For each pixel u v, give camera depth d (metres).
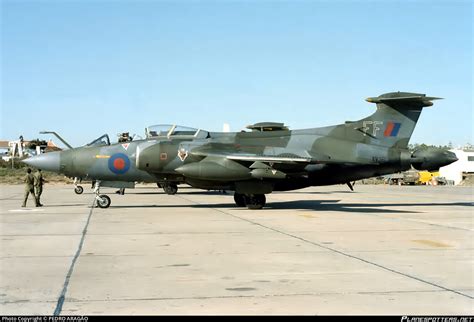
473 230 13.05
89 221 14.83
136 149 18.83
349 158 19.36
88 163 18.86
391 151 19.69
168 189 29.42
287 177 19.22
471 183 70.56
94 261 8.70
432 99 19.23
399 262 8.70
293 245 10.47
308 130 20.30
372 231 12.75
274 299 6.33
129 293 6.57
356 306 6.02
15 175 61.22
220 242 10.84
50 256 9.15
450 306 6.03
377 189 46.53
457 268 8.21
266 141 19.80
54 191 35.97
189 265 8.39
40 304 6.03
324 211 18.75
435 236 11.91
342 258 9.04
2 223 14.26
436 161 19.84
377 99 19.61
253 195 19.17
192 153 18.72
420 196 31.73
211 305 6.04
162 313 5.70
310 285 7.05
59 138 30.97
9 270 7.95
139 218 15.72
